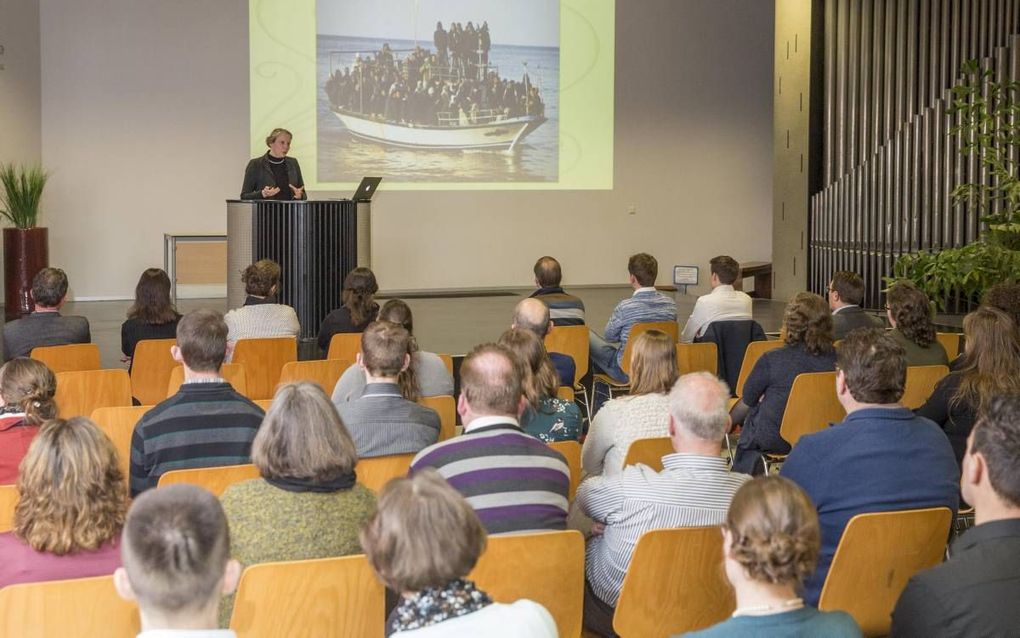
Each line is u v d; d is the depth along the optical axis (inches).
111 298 486.0
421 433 136.5
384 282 522.0
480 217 533.0
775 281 469.1
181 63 486.0
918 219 405.4
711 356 232.4
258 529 98.0
